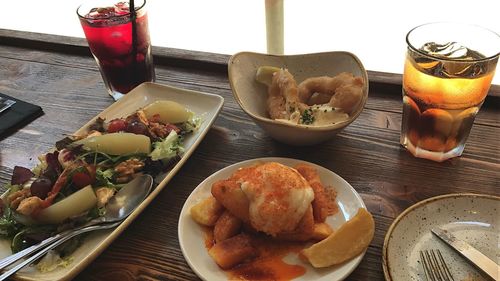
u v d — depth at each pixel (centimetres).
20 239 30
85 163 34
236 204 28
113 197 32
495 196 29
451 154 35
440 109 32
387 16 69
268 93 40
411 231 28
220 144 39
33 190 32
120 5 47
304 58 40
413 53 32
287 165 33
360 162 36
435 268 26
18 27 82
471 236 28
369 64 61
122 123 38
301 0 76
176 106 40
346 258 26
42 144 41
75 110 46
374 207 32
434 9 66
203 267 27
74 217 31
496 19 60
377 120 40
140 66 46
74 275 27
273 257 28
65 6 88
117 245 30
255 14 77
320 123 35
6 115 44
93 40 43
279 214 27
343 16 71
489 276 25
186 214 30
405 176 34
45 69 53
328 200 31
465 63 30
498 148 36
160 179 34
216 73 50
